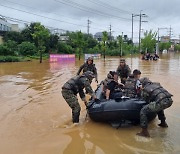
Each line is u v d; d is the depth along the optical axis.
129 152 5.52
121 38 60.44
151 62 36.00
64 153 5.56
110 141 6.13
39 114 8.38
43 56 44.03
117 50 61.12
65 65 28.81
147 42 69.56
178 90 12.48
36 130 6.91
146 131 6.35
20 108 9.13
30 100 10.38
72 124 7.33
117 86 8.09
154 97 6.27
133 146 5.80
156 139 6.16
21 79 16.66
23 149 5.76
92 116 7.18
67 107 9.20
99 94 8.09
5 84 14.56
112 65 28.78
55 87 13.52
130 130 6.79
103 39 48.56
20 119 7.87
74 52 53.38
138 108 6.77
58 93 11.81
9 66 27.30
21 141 6.20
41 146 5.91
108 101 7.07
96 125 7.22
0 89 12.91
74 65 28.86
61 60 36.38
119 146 5.83
